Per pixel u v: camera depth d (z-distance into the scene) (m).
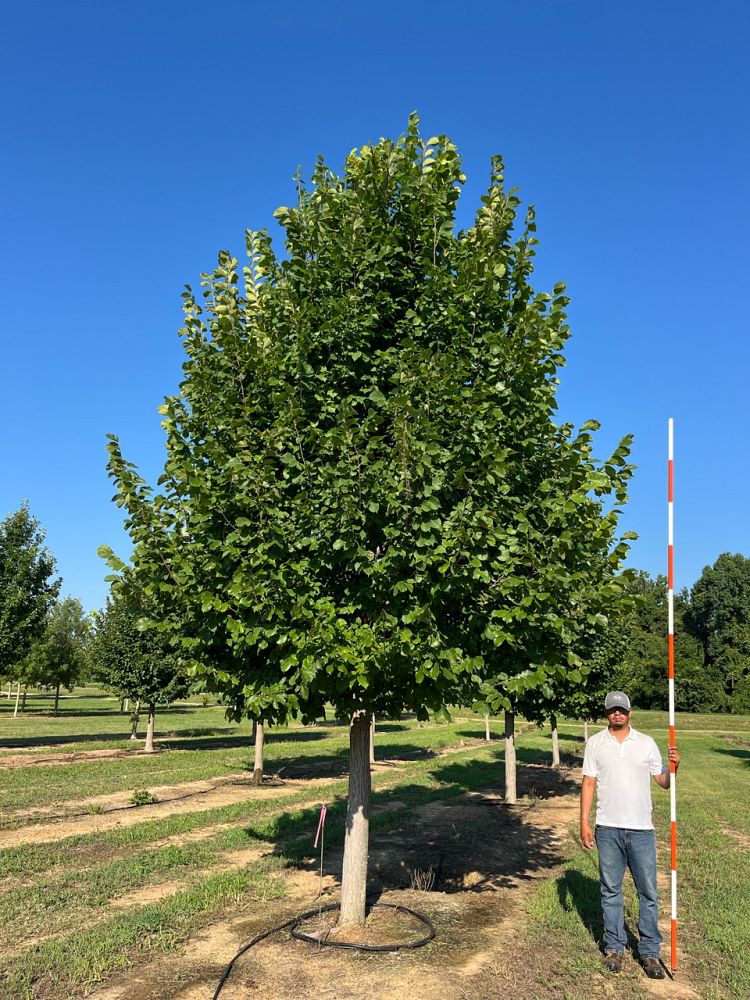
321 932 5.81
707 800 13.55
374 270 6.07
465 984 4.80
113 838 9.63
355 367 6.11
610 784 5.45
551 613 5.49
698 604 69.44
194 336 6.33
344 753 23.06
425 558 5.04
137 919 6.08
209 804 12.97
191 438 6.36
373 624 5.14
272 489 5.48
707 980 5.00
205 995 4.67
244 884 7.26
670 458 5.98
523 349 5.70
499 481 5.48
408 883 7.49
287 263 6.25
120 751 22.72
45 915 6.43
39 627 23.73
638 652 55.25
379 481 5.21
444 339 6.14
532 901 6.71
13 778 16.06
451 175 6.44
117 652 23.11
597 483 5.56
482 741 29.50
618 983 4.91
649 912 5.20
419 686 5.40
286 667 5.01
